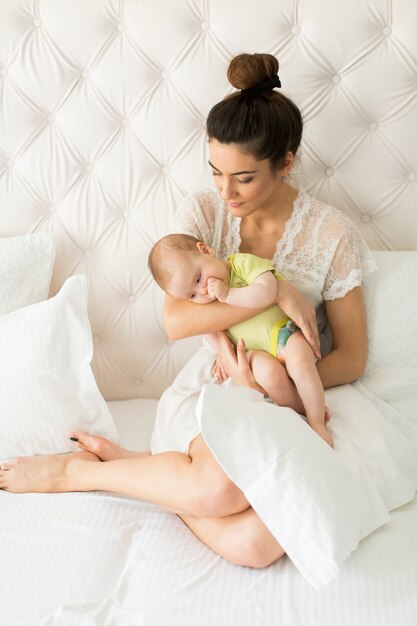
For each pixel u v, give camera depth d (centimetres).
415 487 146
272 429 128
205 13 169
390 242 179
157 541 133
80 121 177
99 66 174
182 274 148
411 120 170
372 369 168
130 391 192
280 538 121
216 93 172
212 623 113
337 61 168
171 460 138
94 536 133
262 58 144
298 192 165
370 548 127
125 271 183
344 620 112
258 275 147
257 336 150
